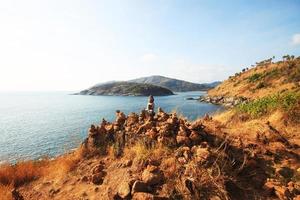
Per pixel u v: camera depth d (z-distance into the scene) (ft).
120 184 14.64
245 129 25.62
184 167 14.39
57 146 79.20
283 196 12.83
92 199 14.34
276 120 31.76
